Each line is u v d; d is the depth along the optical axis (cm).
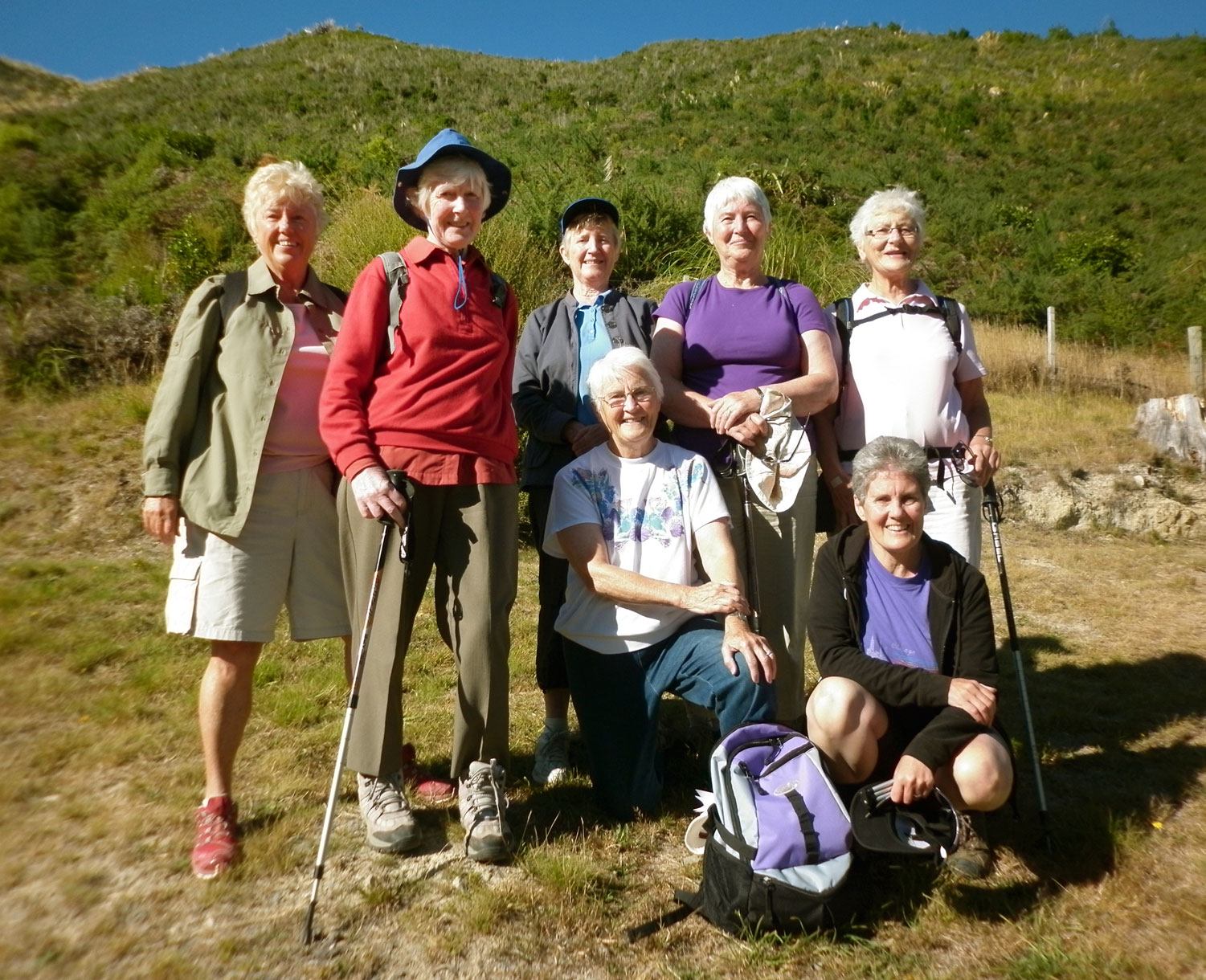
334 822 278
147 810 279
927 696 252
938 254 2103
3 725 335
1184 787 308
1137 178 2848
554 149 2441
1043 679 420
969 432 339
